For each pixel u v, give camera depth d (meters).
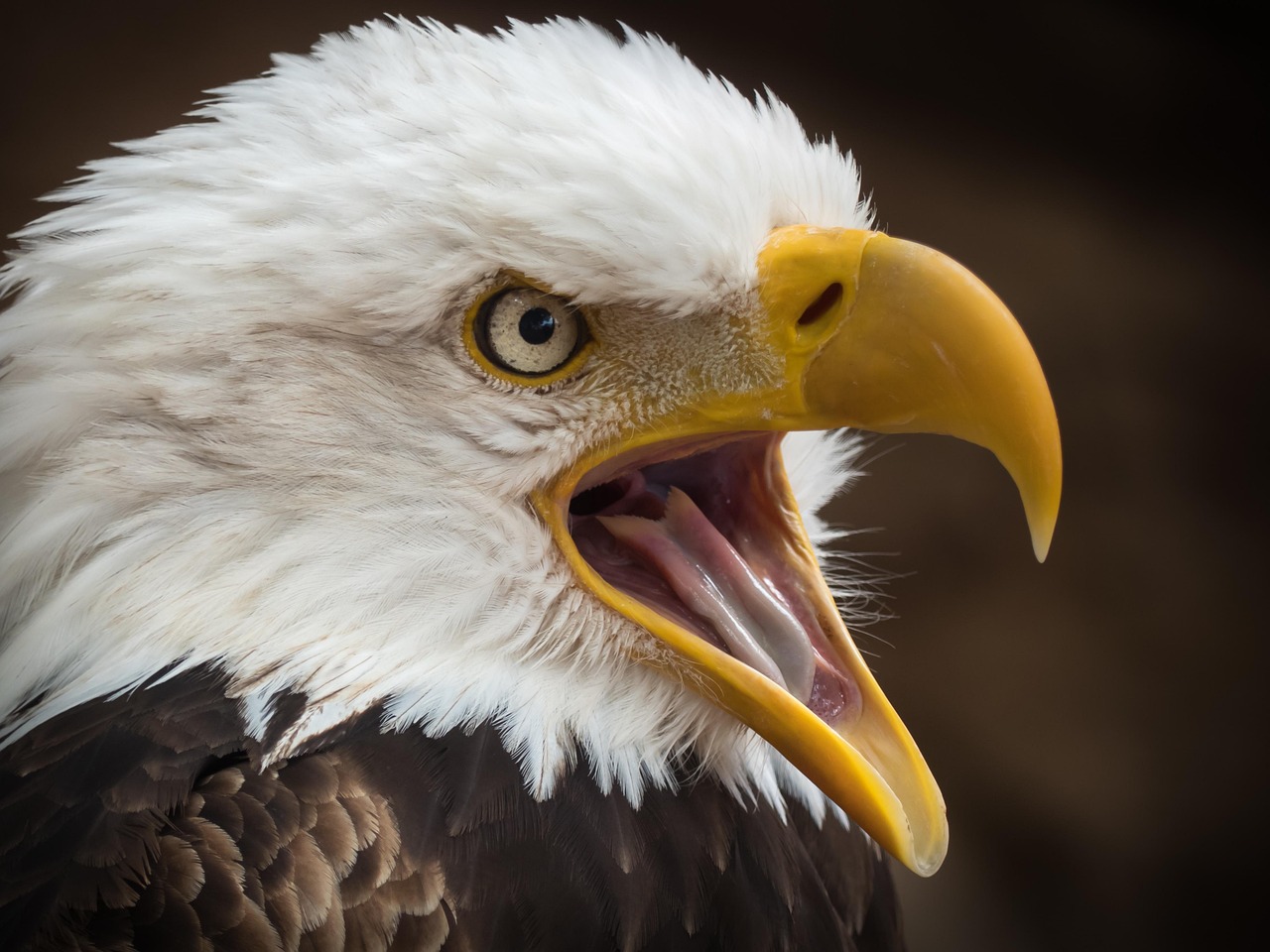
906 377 2.68
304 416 2.68
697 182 2.68
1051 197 5.39
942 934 3.67
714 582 2.71
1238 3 5.89
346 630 2.68
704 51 5.18
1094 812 3.94
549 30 2.70
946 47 5.48
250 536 2.68
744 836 2.70
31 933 2.65
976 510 4.40
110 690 2.67
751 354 2.69
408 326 2.68
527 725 2.68
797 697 2.70
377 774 2.67
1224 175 5.62
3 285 2.71
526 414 2.68
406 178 2.67
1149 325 5.05
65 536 2.68
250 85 2.70
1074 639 4.21
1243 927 3.85
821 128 5.23
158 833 2.66
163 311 2.67
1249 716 4.15
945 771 3.95
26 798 2.67
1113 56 5.72
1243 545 4.48
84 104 4.46
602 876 2.68
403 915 2.66
